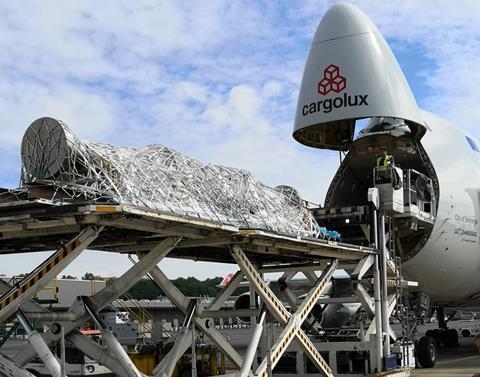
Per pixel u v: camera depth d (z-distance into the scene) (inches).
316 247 503.5
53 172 325.1
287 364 597.3
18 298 309.0
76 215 309.1
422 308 744.3
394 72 618.2
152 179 360.2
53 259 317.4
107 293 357.1
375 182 596.1
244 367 420.5
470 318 2123.5
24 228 324.5
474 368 685.9
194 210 374.0
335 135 681.0
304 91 625.3
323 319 717.9
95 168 327.0
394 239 623.5
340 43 610.9
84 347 361.4
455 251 709.3
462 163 741.9
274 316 468.1
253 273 448.8
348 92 597.6
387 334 578.2
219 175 439.8
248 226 428.5
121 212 303.0
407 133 676.1
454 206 697.0
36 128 334.0
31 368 616.1
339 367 582.9
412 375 631.2
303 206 546.0
